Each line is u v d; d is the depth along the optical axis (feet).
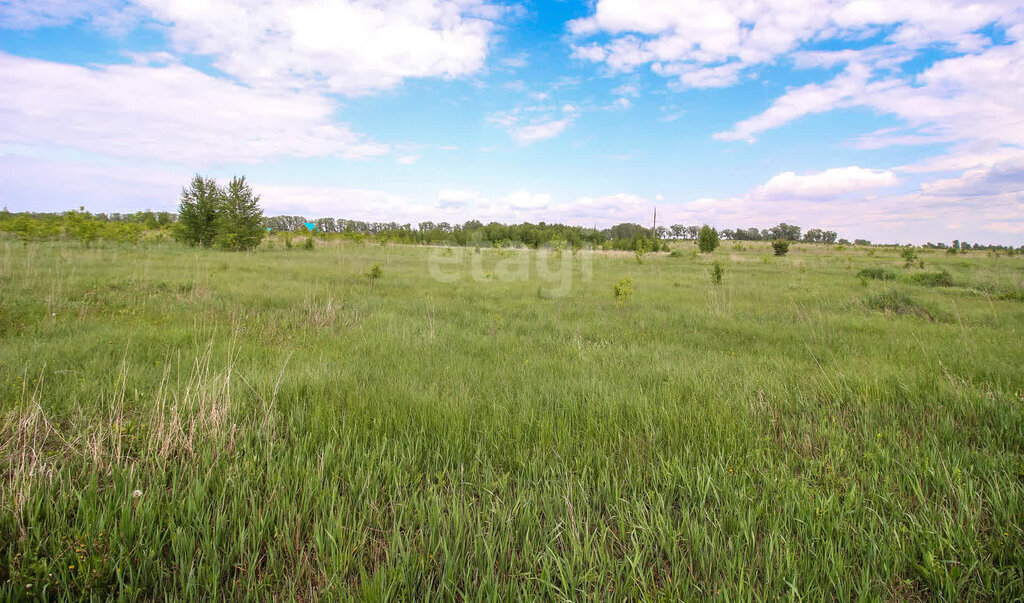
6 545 7.32
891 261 115.55
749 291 47.16
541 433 11.62
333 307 30.42
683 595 6.77
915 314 33.30
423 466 10.55
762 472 10.08
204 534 7.61
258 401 13.42
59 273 38.29
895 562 7.45
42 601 6.31
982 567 7.36
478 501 9.34
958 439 11.94
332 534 7.78
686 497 9.41
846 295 43.24
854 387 15.44
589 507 8.73
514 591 6.81
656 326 27.99
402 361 18.45
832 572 7.14
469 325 27.86
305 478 9.17
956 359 18.95
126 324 23.02
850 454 11.04
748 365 18.67
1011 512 8.57
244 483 8.86
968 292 46.34
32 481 8.45
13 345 17.71
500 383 15.88
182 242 104.01
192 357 17.39
